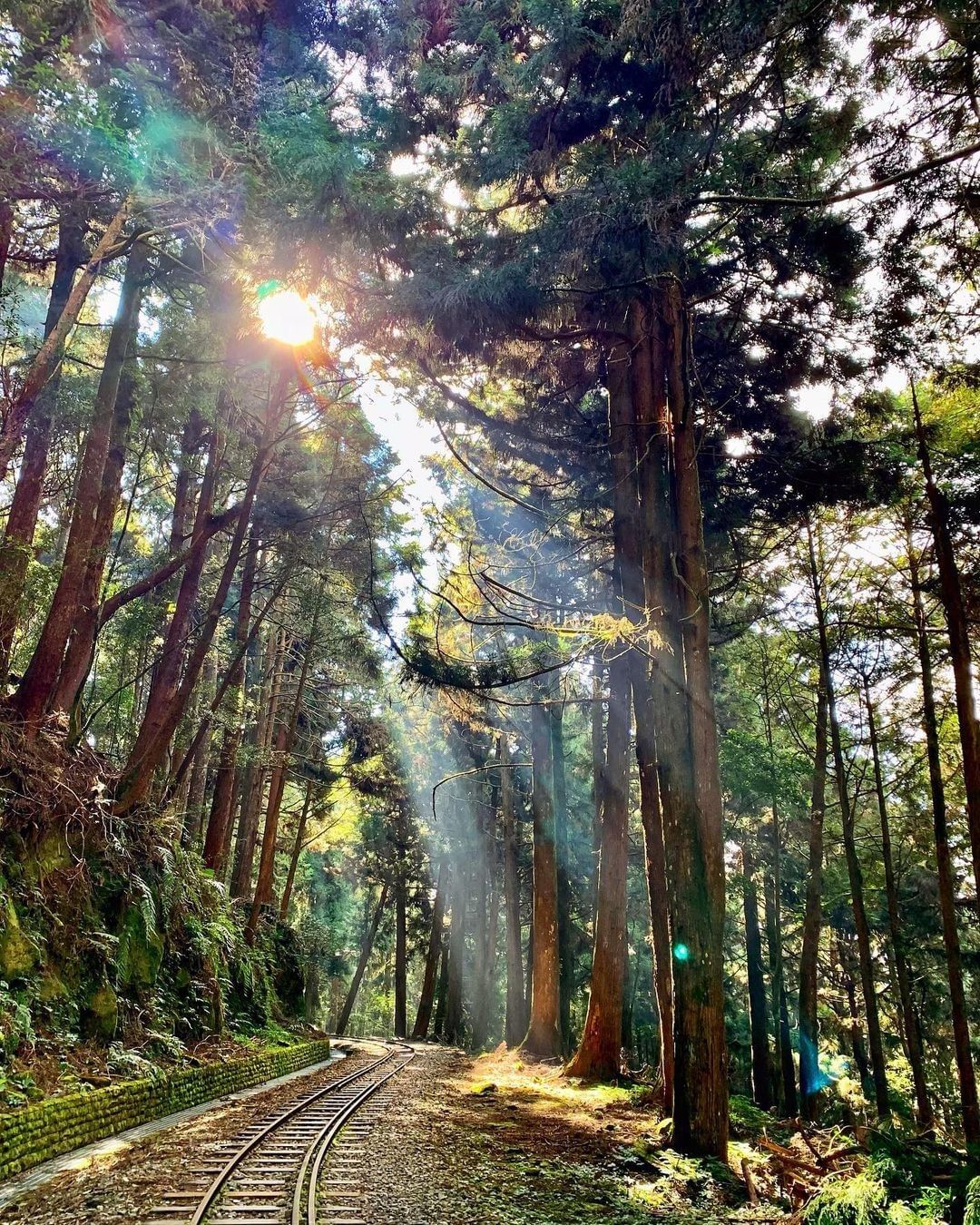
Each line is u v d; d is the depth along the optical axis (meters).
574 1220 8.28
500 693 22.64
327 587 23.25
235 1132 11.37
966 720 12.56
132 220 10.98
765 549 18.31
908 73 8.29
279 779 26.86
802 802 19.52
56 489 16.52
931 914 20.25
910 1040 17.06
